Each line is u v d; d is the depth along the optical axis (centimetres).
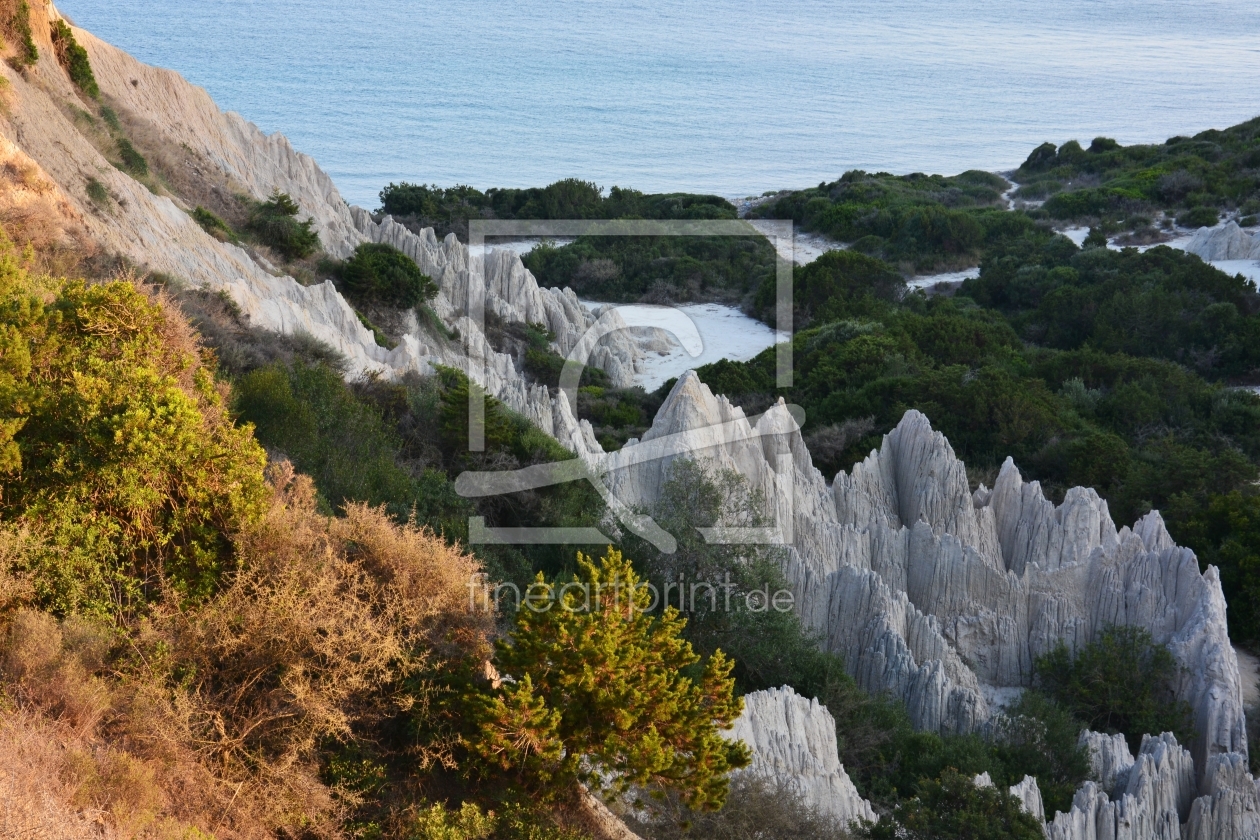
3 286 1544
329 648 1189
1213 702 2378
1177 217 8288
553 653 1282
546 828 1216
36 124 2764
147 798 972
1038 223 8388
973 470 3597
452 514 2170
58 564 1195
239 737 1130
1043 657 2581
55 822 873
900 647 2380
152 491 1305
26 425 1339
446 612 1354
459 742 1257
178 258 2950
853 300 5753
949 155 14900
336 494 1995
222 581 1304
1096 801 1950
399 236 5075
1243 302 5825
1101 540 2878
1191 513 3297
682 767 1294
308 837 1131
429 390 2888
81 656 1097
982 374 4197
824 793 1752
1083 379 4691
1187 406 4362
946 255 7688
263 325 2841
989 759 2056
